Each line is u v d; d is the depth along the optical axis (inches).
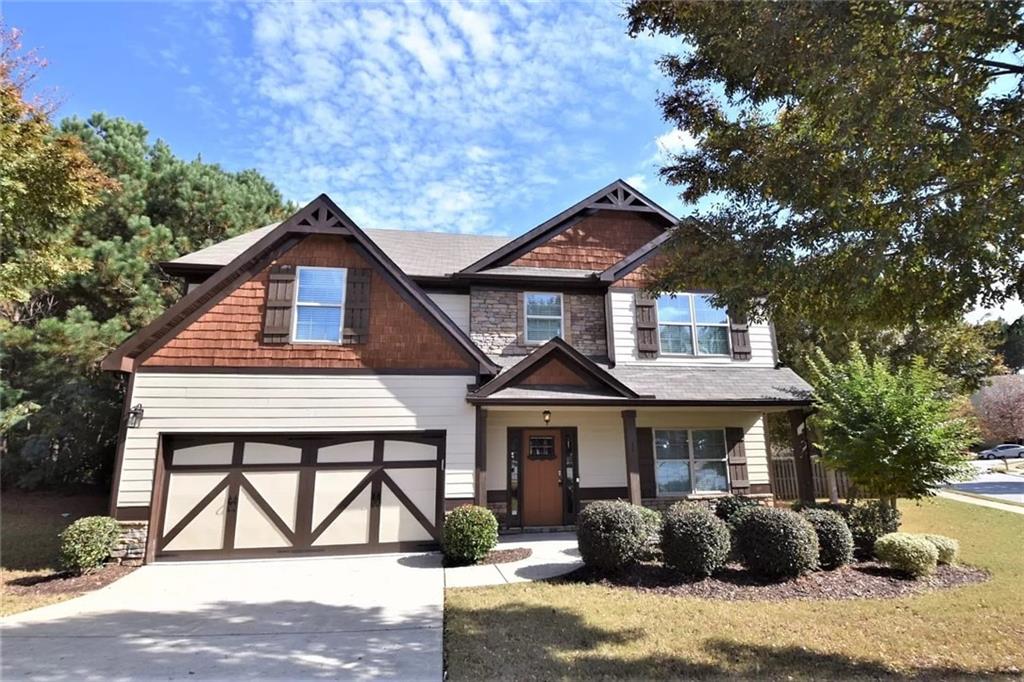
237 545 392.8
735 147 238.4
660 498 506.6
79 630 236.2
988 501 631.8
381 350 432.1
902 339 681.0
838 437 435.2
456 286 533.0
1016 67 173.5
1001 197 172.1
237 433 405.4
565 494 484.4
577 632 225.8
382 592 295.0
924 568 312.7
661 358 527.2
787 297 240.2
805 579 303.0
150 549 376.2
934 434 402.0
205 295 419.8
